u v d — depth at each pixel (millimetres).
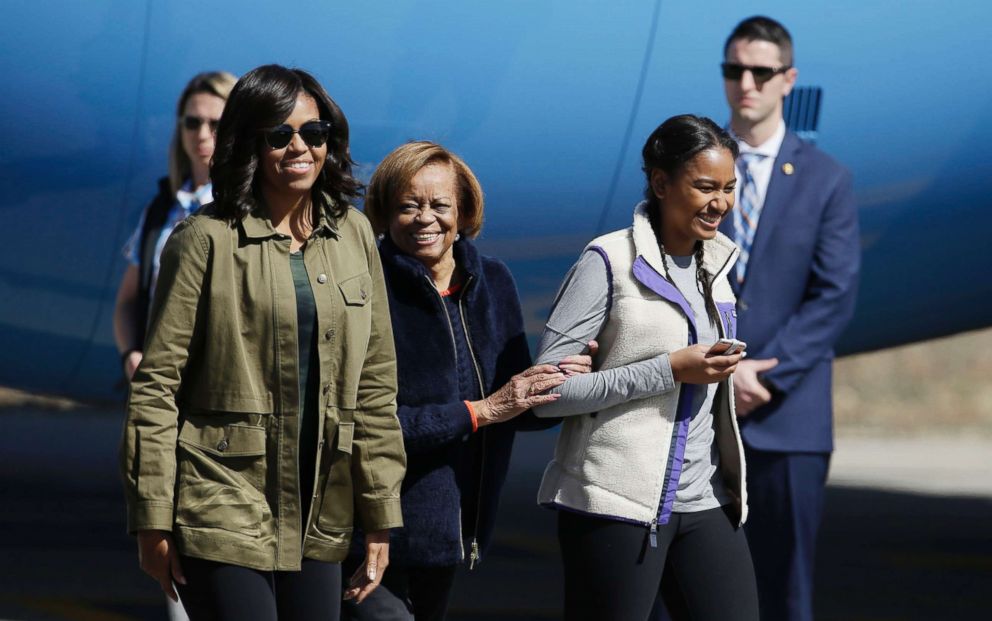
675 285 13016
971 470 45469
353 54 21766
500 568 27141
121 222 23312
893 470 45156
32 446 43875
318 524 11734
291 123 11227
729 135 12891
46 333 24906
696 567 13055
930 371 62031
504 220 23281
